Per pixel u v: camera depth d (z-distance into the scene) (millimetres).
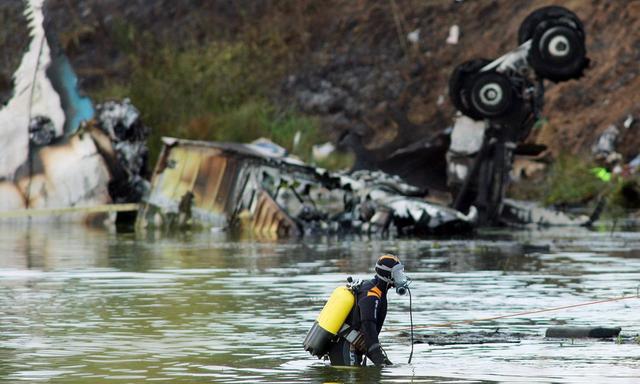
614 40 198625
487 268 81000
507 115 122312
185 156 126375
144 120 180375
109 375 41250
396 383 38969
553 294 65625
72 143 135625
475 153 124062
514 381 39156
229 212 123250
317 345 42688
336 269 80625
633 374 40469
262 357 45156
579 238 111188
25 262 86688
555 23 118312
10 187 135125
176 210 125625
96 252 95938
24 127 135375
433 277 75000
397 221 117812
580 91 191625
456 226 116062
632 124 177875
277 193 122062
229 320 55875
